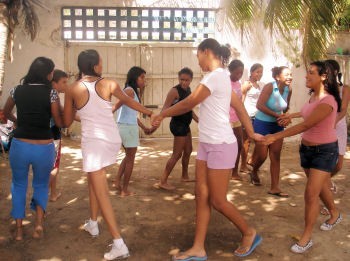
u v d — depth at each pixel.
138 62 8.88
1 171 6.48
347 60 9.13
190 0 8.80
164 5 8.80
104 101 3.83
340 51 9.18
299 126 3.96
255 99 6.77
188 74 5.41
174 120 5.65
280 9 5.09
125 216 4.92
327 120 3.99
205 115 3.71
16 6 7.78
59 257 3.96
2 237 4.31
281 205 5.36
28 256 3.96
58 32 8.73
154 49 8.89
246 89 6.64
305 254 4.09
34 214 4.89
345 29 9.23
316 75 4.02
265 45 8.66
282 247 4.22
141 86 5.34
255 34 8.45
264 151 5.75
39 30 8.66
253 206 5.32
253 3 5.61
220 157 3.68
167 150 8.26
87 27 8.85
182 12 8.91
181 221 4.82
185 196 5.62
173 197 5.57
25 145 3.98
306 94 8.91
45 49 8.74
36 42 8.70
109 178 6.34
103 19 8.84
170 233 4.51
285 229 4.64
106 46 8.78
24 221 4.70
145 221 4.80
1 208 5.05
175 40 9.01
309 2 4.95
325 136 4.01
